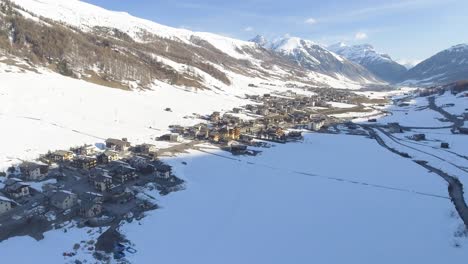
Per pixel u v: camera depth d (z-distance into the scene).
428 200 94.81
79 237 71.38
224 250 69.75
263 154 131.38
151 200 88.62
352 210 88.00
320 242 73.38
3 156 105.31
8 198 83.25
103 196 87.62
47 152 112.56
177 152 126.44
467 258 68.00
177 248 69.75
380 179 109.88
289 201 92.31
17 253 65.00
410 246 72.25
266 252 69.50
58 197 81.62
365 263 66.62
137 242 71.00
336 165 122.44
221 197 92.88
